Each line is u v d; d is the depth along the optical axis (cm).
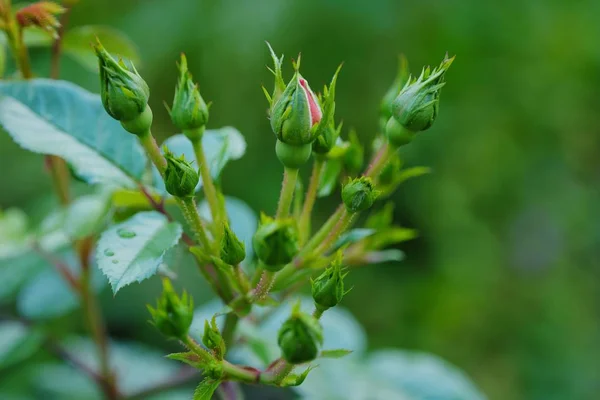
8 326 44
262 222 35
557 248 94
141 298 69
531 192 96
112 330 69
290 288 39
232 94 83
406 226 93
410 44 89
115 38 41
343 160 38
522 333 88
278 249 34
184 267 64
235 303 36
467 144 92
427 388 46
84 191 58
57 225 41
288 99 35
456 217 91
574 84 95
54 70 41
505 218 95
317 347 33
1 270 45
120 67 35
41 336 44
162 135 82
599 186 99
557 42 93
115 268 34
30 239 42
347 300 86
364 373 45
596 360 85
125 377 47
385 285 88
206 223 37
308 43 85
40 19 39
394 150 37
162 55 81
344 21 84
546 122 95
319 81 87
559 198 96
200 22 82
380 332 86
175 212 44
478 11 89
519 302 90
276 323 45
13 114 38
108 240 35
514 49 91
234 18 82
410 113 36
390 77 89
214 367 34
